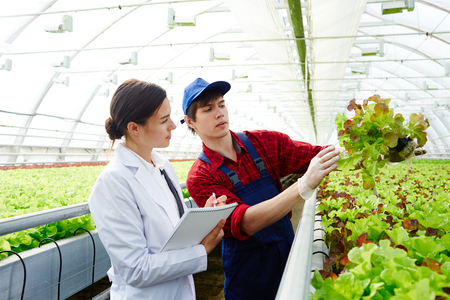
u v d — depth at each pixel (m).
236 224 1.88
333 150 1.71
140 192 1.57
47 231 2.49
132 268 1.40
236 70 17.47
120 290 1.58
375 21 10.85
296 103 20.14
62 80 13.45
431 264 0.94
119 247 1.42
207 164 2.18
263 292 2.13
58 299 2.08
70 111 16.52
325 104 20.16
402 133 1.43
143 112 1.59
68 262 2.40
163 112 1.64
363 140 1.50
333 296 0.87
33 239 2.41
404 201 2.28
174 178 1.94
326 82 13.60
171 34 12.51
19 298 2.01
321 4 6.08
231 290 2.21
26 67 12.51
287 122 35.97
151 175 1.69
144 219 1.57
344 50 9.21
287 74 12.01
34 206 3.35
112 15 10.64
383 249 0.99
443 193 2.40
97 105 17.61
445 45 11.31
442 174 5.29
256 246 2.12
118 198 1.47
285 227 2.24
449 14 9.25
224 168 2.15
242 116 28.30
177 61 15.16
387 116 1.41
